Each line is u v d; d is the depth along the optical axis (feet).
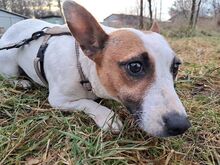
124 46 0.61
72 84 0.73
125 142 0.63
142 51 0.59
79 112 0.73
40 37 0.87
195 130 0.70
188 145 0.66
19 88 0.89
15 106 0.77
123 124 0.69
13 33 0.97
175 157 0.62
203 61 1.55
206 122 0.74
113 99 0.71
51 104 0.77
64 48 0.77
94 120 0.69
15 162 0.59
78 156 0.59
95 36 0.65
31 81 0.92
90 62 0.70
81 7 0.66
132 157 0.60
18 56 0.91
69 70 0.74
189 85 1.00
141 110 0.57
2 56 0.93
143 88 0.58
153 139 0.65
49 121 0.71
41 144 0.64
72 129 0.68
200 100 0.87
